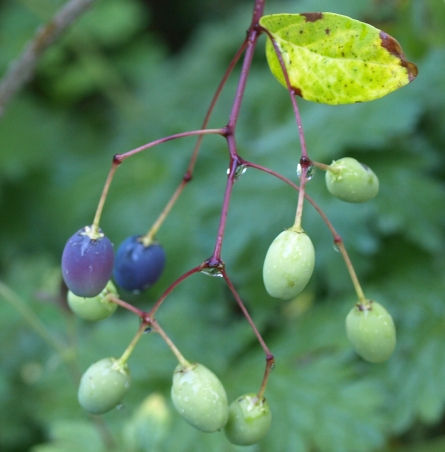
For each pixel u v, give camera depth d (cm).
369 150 32
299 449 27
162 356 30
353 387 28
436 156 32
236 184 32
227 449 27
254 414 20
